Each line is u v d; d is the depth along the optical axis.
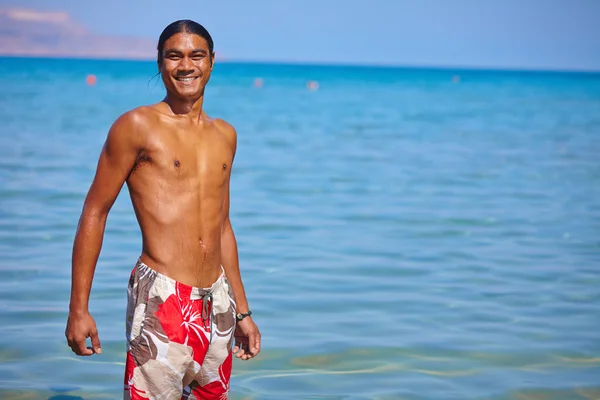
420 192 11.02
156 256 2.95
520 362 4.61
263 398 4.05
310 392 4.14
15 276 6.12
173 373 2.93
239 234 7.98
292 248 7.41
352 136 19.56
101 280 6.01
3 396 3.97
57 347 4.68
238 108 30.38
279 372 4.42
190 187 3.00
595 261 7.10
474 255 7.27
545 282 6.37
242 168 13.15
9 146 14.98
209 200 3.06
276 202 9.95
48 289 5.80
